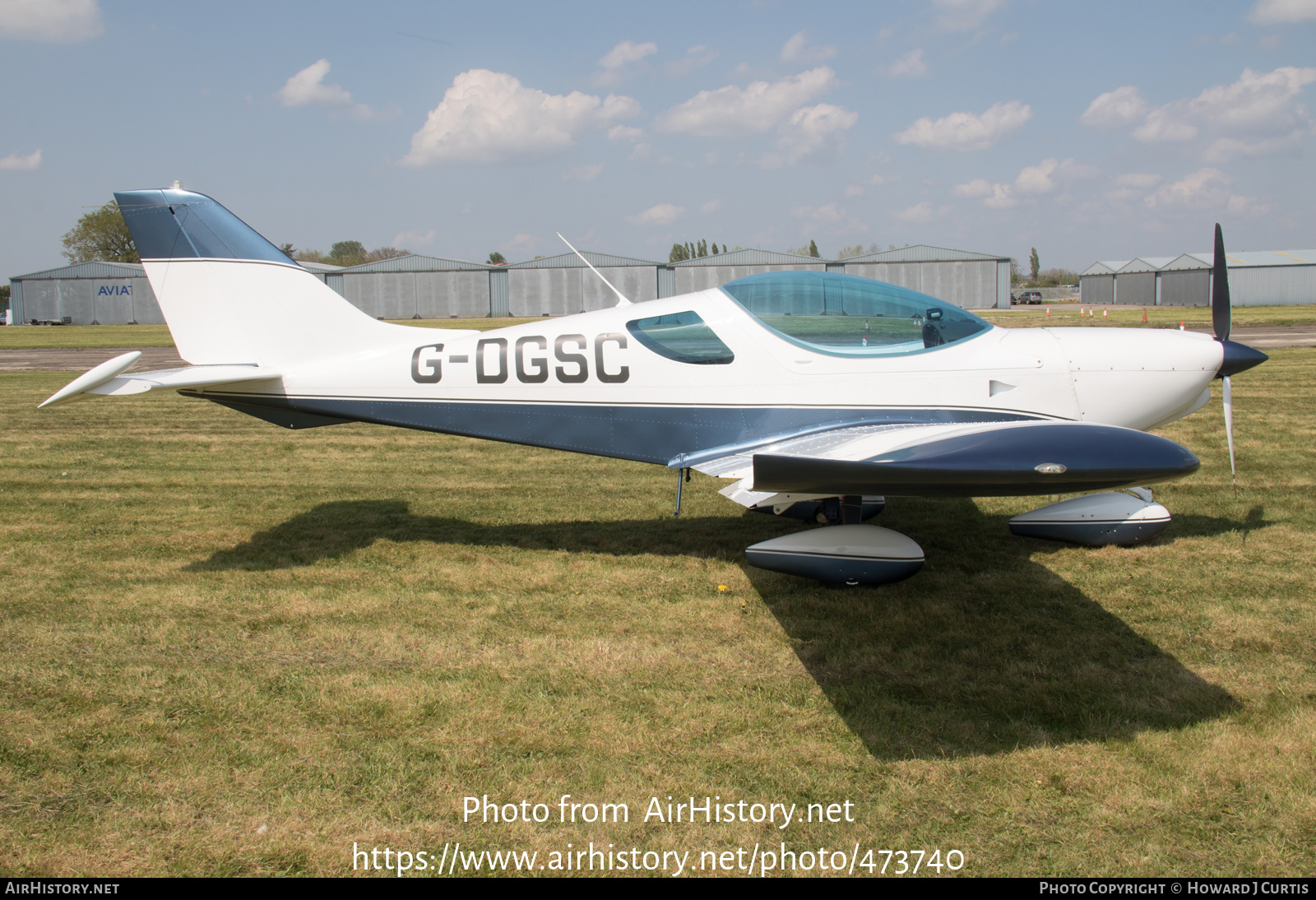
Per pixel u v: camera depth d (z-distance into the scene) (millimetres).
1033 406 5250
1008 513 6547
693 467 5246
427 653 4125
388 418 5770
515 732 3379
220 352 5719
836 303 5301
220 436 10375
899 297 5324
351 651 4160
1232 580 4922
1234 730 3287
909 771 3078
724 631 4367
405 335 5793
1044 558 5434
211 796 2975
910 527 6188
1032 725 3371
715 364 5375
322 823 2832
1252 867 2568
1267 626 4258
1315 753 3104
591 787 3016
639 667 3949
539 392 5574
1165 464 3738
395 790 3012
